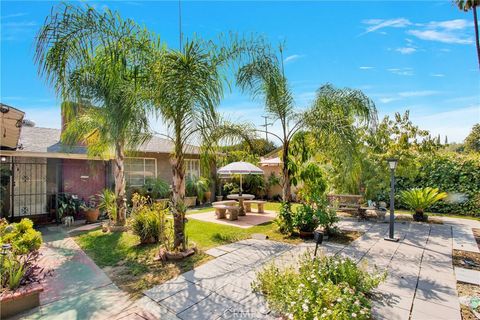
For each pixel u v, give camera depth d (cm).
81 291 379
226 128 686
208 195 1389
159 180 1203
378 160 932
